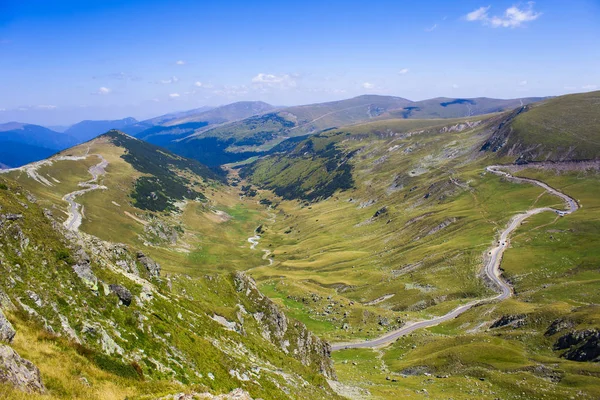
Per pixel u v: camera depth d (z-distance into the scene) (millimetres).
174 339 58531
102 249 84125
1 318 33500
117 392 35062
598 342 99438
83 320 45781
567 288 155625
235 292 129000
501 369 106938
